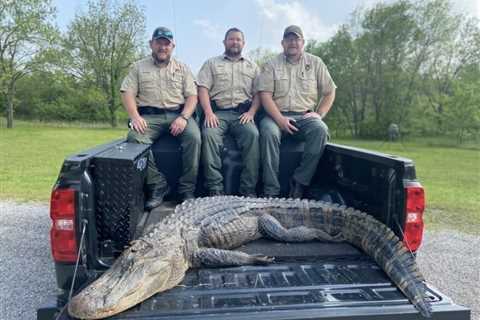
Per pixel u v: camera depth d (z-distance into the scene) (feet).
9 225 19.19
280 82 13.46
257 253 9.00
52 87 139.23
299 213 10.32
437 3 103.19
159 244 7.36
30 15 106.11
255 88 14.14
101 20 132.05
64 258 7.16
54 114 143.84
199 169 12.87
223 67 14.33
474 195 30.35
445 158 65.10
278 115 12.98
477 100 99.60
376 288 7.03
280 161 12.73
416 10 104.47
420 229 8.16
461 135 103.91
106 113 142.82
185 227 8.55
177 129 12.14
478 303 11.66
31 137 81.97
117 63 137.28
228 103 14.21
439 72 107.86
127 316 6.10
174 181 12.50
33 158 47.47
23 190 28.02
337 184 11.60
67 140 75.46
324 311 6.18
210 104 14.34
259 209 10.35
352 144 96.68
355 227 9.21
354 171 10.44
